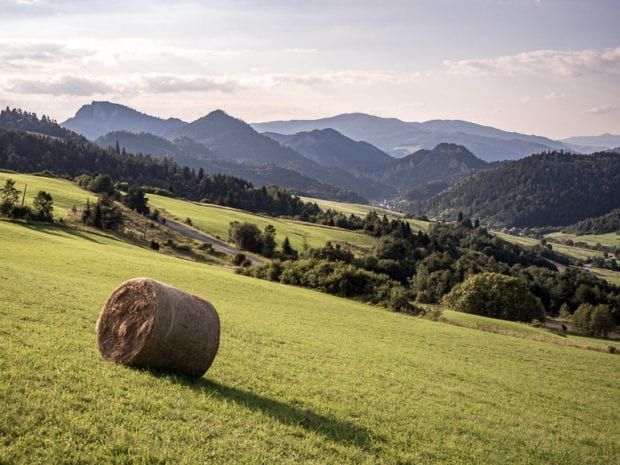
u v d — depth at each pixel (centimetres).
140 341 1377
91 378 1235
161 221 12900
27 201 10356
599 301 11825
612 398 2870
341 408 1520
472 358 3534
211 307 1512
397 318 5550
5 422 920
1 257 4266
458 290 9175
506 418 1891
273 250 11931
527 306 8550
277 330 3053
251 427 1178
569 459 1545
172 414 1133
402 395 1920
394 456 1230
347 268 7469
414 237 17075
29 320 1788
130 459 910
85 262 4866
